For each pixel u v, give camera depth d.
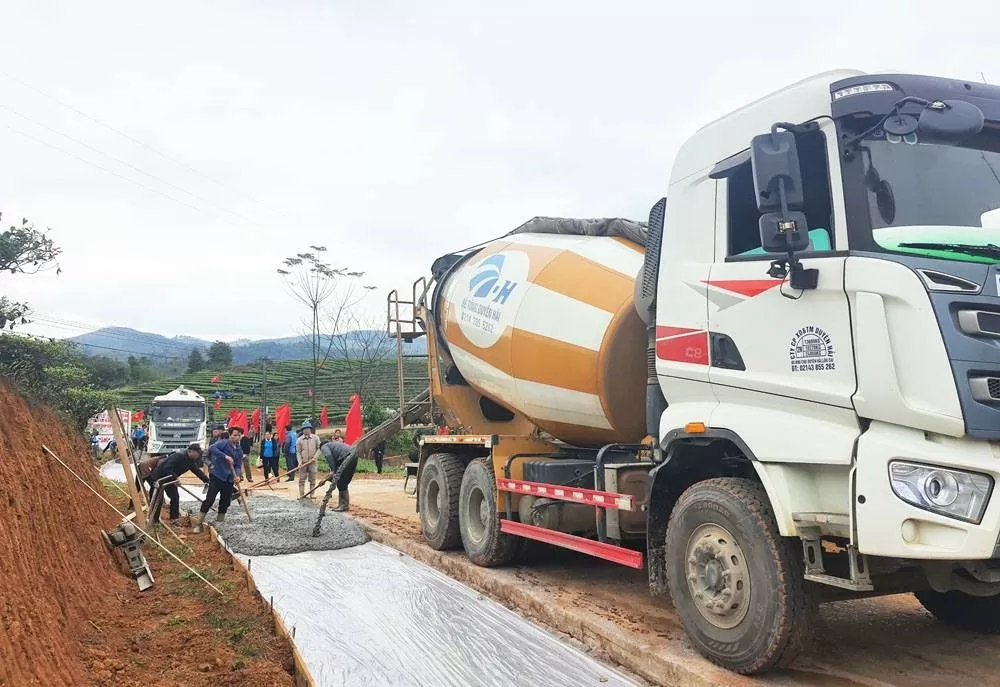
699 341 4.78
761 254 4.45
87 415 13.12
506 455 7.58
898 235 3.84
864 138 3.98
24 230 14.74
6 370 10.70
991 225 3.98
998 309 3.58
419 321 10.45
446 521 8.26
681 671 4.40
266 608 5.71
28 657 3.34
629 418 6.50
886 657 4.62
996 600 4.98
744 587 4.24
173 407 29.44
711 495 4.50
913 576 4.35
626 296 6.47
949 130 3.74
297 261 35.72
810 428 3.98
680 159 5.21
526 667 4.68
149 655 4.48
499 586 6.74
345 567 7.66
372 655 4.89
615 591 6.39
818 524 3.94
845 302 3.85
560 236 8.04
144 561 5.96
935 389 3.45
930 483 3.47
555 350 6.87
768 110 4.52
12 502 4.27
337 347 45.47
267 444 20.34
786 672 4.34
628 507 5.34
